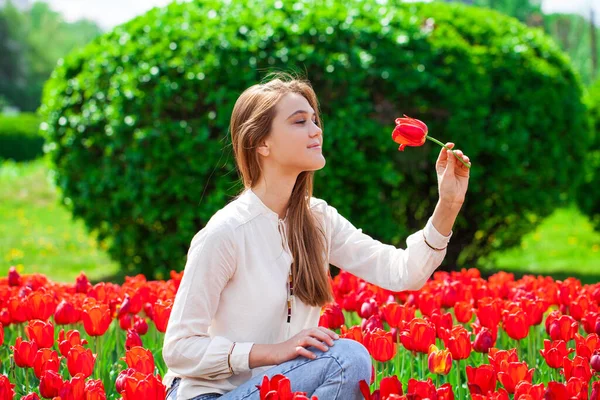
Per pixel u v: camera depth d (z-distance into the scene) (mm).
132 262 8109
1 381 2719
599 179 11461
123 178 7449
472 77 7793
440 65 7801
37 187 15711
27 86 62750
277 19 7480
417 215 8375
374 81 7547
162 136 7191
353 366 2664
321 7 7758
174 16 7957
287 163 2896
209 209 7195
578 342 3383
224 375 2770
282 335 2910
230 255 2789
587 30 47688
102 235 8273
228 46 7285
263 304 2840
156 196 7414
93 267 10352
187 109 7285
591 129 9406
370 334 3137
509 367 2895
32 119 26781
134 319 4215
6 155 24500
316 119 3059
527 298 4254
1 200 14781
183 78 7262
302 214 2988
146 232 7832
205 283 2766
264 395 2408
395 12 7867
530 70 8180
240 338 2834
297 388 2648
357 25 7578
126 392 2580
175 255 7594
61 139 8031
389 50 7527
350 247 3205
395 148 7477
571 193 8891
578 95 8797
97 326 3631
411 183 8023
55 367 3068
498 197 8211
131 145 7359
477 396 2562
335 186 7289
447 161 2898
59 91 8039
